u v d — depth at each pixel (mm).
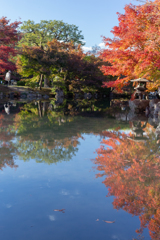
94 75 37875
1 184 2963
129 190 2873
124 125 8898
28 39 41281
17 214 2227
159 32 9844
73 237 1896
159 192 2824
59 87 34344
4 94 28125
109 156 4414
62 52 33469
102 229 2033
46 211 2301
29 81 39000
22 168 3607
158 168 3750
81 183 3055
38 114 12133
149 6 10703
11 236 1887
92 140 5879
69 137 6195
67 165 3814
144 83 16672
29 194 2678
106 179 3219
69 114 12812
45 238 1871
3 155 4305
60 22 41531
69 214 2260
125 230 2033
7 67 27672
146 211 2377
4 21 28219
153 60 10766
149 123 9711
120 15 13609
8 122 8695
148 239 1906
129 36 11508
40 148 4898
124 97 44656
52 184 2998
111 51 14664
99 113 14078
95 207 2418
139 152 4750
